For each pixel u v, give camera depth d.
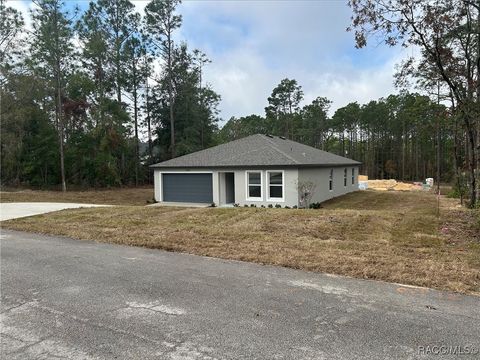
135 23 35.12
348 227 8.06
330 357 2.78
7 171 31.09
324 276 4.83
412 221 8.53
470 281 4.41
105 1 33.66
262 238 7.20
